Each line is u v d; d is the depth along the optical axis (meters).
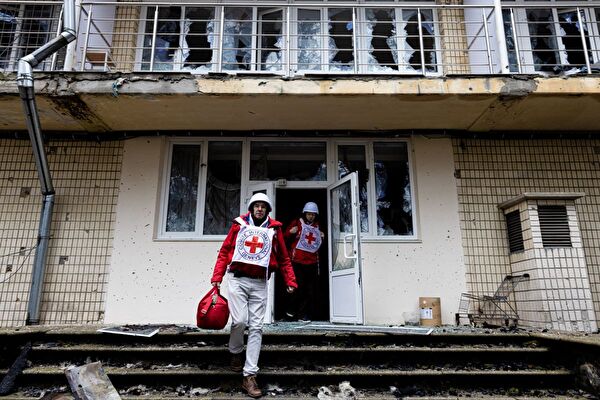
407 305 6.55
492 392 4.30
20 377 4.32
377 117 6.68
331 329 5.43
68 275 6.50
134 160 6.96
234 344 4.28
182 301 6.51
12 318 6.33
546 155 7.09
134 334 4.88
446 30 7.54
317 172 7.21
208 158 7.18
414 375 4.37
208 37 7.57
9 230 6.62
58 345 4.83
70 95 5.89
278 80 6.00
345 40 7.63
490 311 6.49
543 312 5.76
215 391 4.21
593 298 6.57
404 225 7.00
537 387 4.39
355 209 6.19
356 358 4.68
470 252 6.73
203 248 6.70
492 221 6.84
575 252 5.97
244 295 4.22
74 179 6.84
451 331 5.26
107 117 6.55
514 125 6.93
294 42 7.55
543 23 7.35
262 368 4.55
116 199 6.80
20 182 6.81
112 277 6.53
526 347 4.87
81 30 6.75
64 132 7.00
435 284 6.62
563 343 4.54
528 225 6.12
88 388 3.90
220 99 6.07
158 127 6.94
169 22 7.63
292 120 6.77
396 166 7.25
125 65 7.18
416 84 6.00
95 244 6.63
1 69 6.77
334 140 7.25
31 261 6.53
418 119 6.75
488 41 6.38
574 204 6.15
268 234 4.38
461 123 6.89
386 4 6.50
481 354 4.71
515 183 6.98
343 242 6.54
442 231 6.80
